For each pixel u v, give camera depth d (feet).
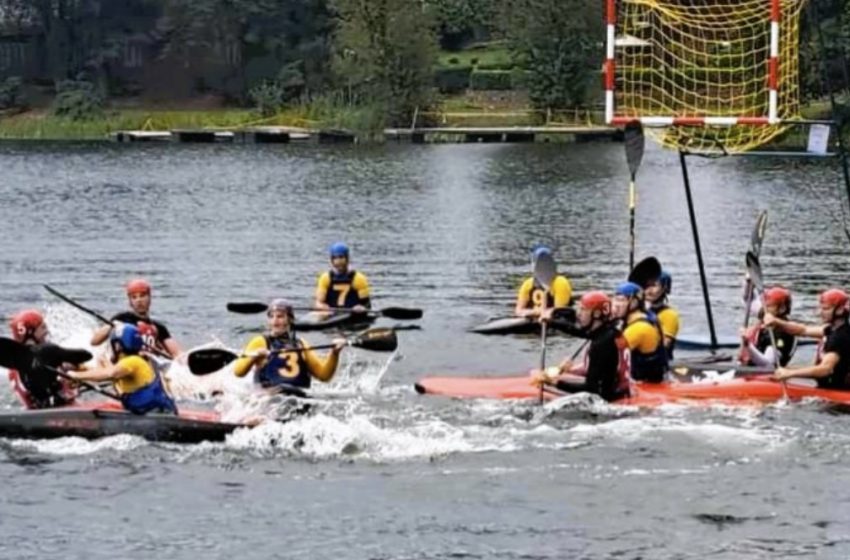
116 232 257.55
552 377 114.21
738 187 354.13
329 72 642.63
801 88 409.49
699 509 88.89
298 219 282.36
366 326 152.56
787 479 94.58
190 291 184.34
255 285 190.39
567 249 231.50
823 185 356.18
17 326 106.11
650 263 123.95
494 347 142.41
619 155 465.88
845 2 427.33
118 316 122.21
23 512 87.61
